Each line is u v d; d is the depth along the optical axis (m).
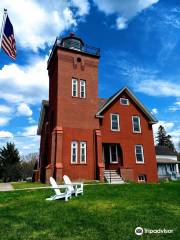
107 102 26.62
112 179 23.34
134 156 26.75
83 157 23.48
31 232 6.61
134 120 28.25
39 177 28.31
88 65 26.34
